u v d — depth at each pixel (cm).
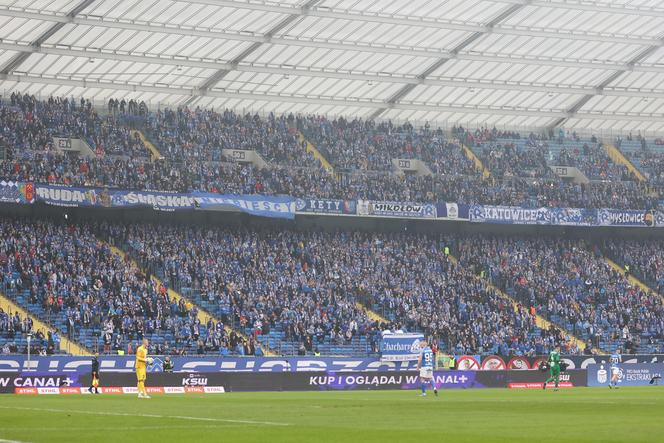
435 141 11300
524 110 11506
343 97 10725
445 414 3822
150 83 9850
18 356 6650
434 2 9094
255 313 8519
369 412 3934
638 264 11106
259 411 3981
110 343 7619
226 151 10200
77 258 8431
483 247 10619
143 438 2641
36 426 3058
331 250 9756
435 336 8931
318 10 8906
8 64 9019
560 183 11325
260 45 9375
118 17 8538
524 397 5750
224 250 9250
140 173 9319
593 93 11206
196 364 7300
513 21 9612
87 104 9781
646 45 10288
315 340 8488
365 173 10644
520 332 9400
